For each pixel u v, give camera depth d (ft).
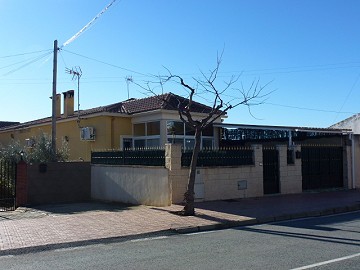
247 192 55.93
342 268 22.45
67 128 88.33
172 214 42.52
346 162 68.49
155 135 73.82
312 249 27.40
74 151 85.87
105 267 23.63
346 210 48.11
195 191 50.88
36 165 61.11
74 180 63.82
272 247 28.22
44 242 30.50
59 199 62.39
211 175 52.54
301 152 63.46
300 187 62.18
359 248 27.63
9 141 113.39
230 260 24.59
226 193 53.83
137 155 54.80
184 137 74.69
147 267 23.38
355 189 67.67
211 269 22.61
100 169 62.59
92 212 47.67
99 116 78.18
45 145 71.77
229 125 72.95
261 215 41.60
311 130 74.08
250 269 22.44
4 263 25.22
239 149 55.83
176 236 33.60
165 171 49.60
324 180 66.08
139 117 76.74
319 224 38.47
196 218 40.04
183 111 47.85
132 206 52.06
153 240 31.96
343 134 69.10
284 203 50.47
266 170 58.90
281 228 36.52
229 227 37.76
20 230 35.17
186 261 24.57
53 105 71.56
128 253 27.32
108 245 30.30
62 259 26.04
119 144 77.30
